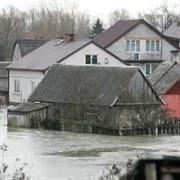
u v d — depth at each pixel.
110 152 60.66
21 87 116.56
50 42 120.19
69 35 114.75
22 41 139.88
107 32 129.75
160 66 102.25
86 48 111.06
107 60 112.75
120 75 86.00
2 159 53.34
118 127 80.25
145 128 82.12
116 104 81.69
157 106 84.44
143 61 125.75
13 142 68.62
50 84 91.81
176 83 95.25
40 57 114.44
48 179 42.16
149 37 126.50
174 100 94.81
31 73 113.06
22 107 89.06
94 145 67.19
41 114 87.81
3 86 129.50
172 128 83.81
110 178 26.25
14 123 89.19
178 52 127.69
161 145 67.75
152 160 6.02
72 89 86.50
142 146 66.50
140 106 82.94
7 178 37.00
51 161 52.94
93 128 82.44
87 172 45.91
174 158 6.04
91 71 90.12
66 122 84.81
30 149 62.00
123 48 124.81
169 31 157.88
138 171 6.04
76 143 69.00
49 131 83.88
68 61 109.56
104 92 84.00
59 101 86.62
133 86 84.12
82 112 83.88
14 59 142.38
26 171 46.25
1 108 116.25
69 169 48.00
